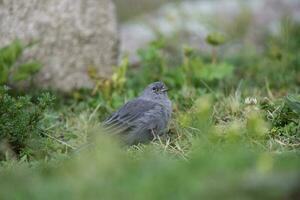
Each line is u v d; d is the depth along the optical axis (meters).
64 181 8.31
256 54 17.69
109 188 7.77
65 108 13.85
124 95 14.03
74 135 12.33
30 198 7.82
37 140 11.52
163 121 11.85
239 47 18.83
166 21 20.55
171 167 8.40
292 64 16.23
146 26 20.56
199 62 14.73
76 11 15.09
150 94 11.96
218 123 12.09
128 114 11.66
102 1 15.29
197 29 20.02
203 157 8.74
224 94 13.70
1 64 13.79
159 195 7.38
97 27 15.25
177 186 7.57
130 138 11.62
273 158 9.34
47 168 9.84
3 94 11.33
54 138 12.09
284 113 11.73
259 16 20.92
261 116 11.79
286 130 11.37
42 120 12.44
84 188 7.80
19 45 13.94
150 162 8.90
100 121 13.09
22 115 11.39
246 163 8.52
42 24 14.84
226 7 21.98
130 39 19.75
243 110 12.34
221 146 10.16
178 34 19.25
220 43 15.02
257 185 7.25
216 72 14.60
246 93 13.60
